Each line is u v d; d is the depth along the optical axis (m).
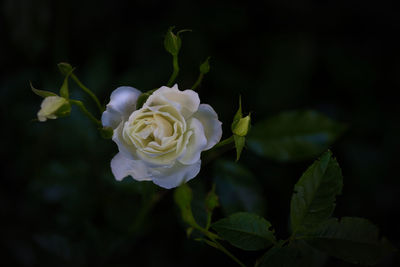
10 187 0.65
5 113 0.65
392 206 0.64
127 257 0.60
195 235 0.52
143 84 0.64
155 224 0.60
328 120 0.55
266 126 0.55
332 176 0.47
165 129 0.47
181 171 0.48
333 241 0.47
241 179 0.54
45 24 0.67
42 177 0.59
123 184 0.54
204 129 0.48
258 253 0.59
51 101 0.48
